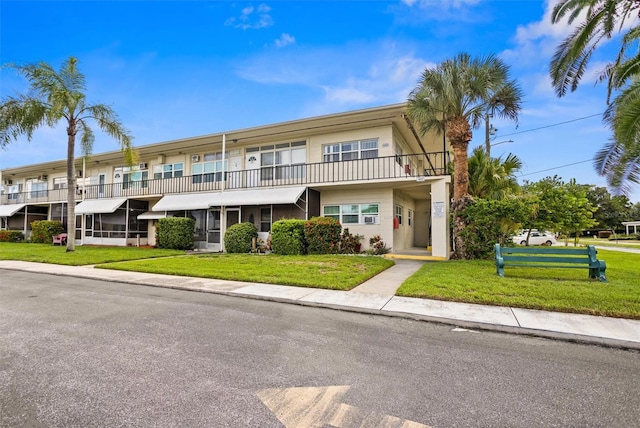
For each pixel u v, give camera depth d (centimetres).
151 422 253
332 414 267
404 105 1367
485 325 506
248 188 1756
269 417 261
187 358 383
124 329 491
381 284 829
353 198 1647
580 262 794
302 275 905
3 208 2725
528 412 273
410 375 343
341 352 407
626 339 442
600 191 5303
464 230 1273
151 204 2227
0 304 647
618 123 758
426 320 546
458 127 1270
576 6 874
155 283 852
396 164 1562
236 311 601
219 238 1853
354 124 1588
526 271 930
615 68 825
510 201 1240
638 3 762
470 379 335
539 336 473
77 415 262
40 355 390
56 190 2677
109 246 2016
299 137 1773
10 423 250
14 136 1561
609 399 296
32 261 1321
